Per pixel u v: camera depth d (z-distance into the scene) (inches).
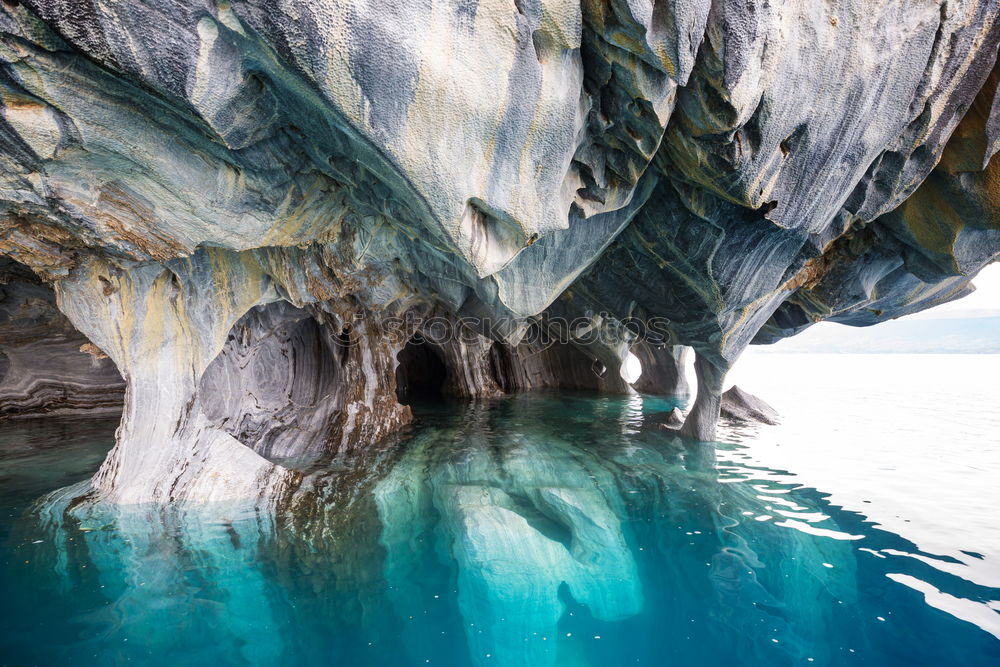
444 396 657.0
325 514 235.1
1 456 301.9
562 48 144.3
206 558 191.9
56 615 153.5
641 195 237.1
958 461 334.0
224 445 260.4
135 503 227.6
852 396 666.2
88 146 138.6
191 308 246.2
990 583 180.7
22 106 123.3
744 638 155.6
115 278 220.4
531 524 233.8
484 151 148.5
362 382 390.9
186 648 143.3
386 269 312.0
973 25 181.3
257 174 171.3
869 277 302.7
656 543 216.4
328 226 231.5
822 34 169.0
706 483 288.4
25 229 171.2
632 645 153.1
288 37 116.0
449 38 130.9
